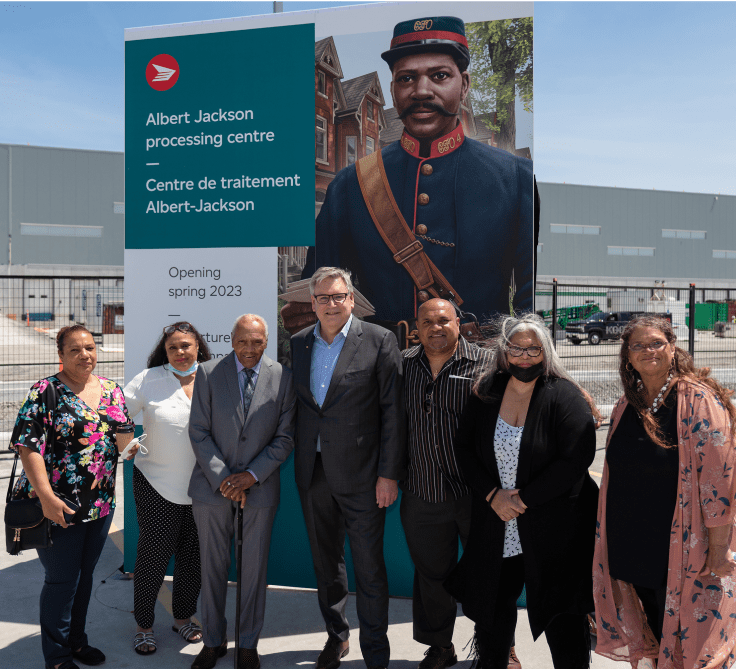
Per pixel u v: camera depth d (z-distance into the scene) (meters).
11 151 36.44
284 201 3.97
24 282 19.17
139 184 4.17
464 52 3.66
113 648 3.30
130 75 4.15
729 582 2.25
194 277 4.11
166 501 3.28
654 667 2.53
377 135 3.82
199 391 3.09
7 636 3.41
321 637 3.46
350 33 3.81
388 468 2.97
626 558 2.33
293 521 4.03
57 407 2.86
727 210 47.66
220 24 3.99
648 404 2.36
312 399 3.05
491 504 2.51
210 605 3.06
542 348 2.46
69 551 2.89
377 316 3.86
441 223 3.75
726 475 2.18
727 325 26.62
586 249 44.53
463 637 3.44
